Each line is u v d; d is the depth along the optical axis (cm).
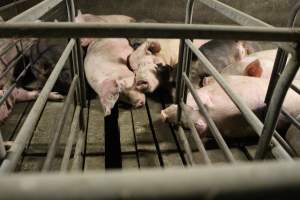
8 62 238
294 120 146
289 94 199
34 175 35
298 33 94
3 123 223
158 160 189
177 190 35
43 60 263
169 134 212
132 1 418
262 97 204
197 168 37
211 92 206
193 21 437
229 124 200
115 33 94
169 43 302
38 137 204
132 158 190
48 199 34
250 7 429
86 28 92
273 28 95
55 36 92
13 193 33
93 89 260
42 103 122
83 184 35
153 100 259
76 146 189
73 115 211
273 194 36
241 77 220
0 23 88
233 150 202
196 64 269
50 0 141
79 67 209
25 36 90
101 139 207
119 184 35
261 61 261
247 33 95
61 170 146
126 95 234
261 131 116
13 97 231
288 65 100
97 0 412
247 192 36
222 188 35
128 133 212
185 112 197
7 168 90
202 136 200
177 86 208
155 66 248
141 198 35
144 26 95
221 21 437
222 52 289
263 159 123
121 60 261
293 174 36
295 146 178
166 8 427
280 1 425
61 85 257
